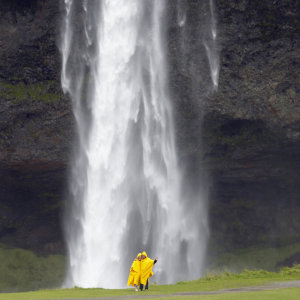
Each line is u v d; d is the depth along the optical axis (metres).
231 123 75.50
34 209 82.88
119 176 79.00
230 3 72.88
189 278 81.81
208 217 84.06
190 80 74.38
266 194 83.25
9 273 77.75
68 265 81.94
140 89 77.50
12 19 74.94
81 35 76.81
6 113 72.94
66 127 75.31
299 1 70.19
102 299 24.94
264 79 72.75
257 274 39.41
